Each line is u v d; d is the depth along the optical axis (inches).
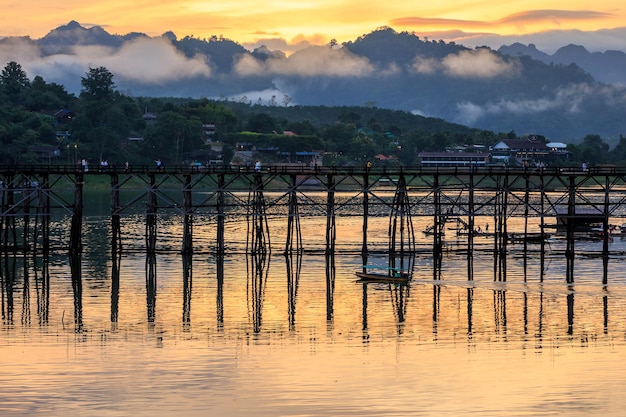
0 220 7003.0
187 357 4079.7
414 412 3363.7
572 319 4832.7
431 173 6845.5
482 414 3346.5
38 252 7101.4
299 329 4621.1
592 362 4013.3
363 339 4409.5
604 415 3341.5
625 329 4613.7
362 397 3521.2
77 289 5605.3
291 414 3336.6
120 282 5841.5
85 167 6860.2
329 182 6865.2
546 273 6254.9
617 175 6909.5
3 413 3341.5
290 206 6943.9
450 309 5078.7
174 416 3316.9
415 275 6171.3
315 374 3823.8
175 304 5196.9
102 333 4512.8
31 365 3939.5
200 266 6486.2
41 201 6860.2
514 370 3890.3
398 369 3897.6
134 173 6855.3
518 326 4682.6
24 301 5246.1
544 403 3472.0
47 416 3316.9
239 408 3398.1
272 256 7007.9
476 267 6520.7
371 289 5664.4
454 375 3814.0
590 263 6742.1
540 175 6894.7
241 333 4527.6
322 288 5684.1
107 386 3656.5
